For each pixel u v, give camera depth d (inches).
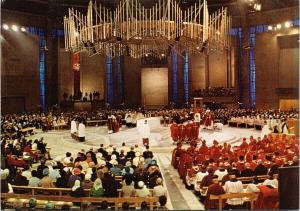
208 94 1820.9
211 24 919.0
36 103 1724.9
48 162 647.1
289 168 344.8
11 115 1529.3
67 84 1850.4
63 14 1755.7
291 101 1670.8
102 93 1926.7
